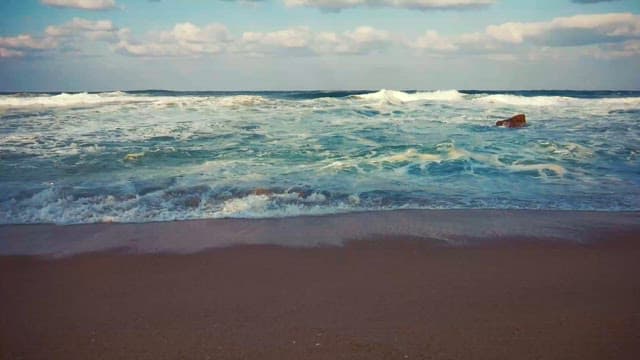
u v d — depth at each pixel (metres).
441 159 10.64
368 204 7.55
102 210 7.15
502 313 4.05
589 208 7.51
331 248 5.68
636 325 3.85
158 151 11.17
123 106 18.97
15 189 8.23
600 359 3.38
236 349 3.50
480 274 4.91
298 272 4.96
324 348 3.51
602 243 5.91
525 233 6.27
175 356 3.42
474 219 6.85
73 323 3.89
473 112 18.48
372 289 4.53
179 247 5.70
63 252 5.53
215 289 4.54
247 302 4.26
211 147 11.66
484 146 11.97
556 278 4.82
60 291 4.51
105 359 3.39
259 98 21.52
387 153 11.10
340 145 11.92
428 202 7.69
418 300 4.29
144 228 6.39
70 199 7.68
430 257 5.40
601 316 4.01
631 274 4.94
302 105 19.69
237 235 6.12
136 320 3.94
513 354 3.43
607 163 10.57
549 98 22.66
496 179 9.25
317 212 7.12
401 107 19.66
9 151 11.12
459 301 4.27
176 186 8.42
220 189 8.24
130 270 5.01
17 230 6.31
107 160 10.35
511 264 5.20
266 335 3.69
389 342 3.59
